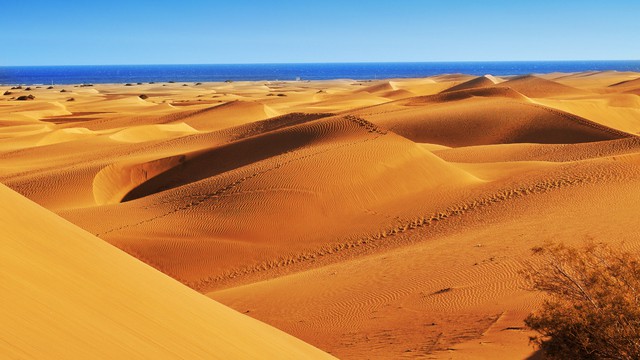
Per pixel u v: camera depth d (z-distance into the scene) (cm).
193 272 2212
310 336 1397
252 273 2222
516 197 2839
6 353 415
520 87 10731
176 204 2739
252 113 7419
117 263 762
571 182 2948
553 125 5778
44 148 5184
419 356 1133
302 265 2261
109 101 10075
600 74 17325
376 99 10031
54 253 652
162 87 16725
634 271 911
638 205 2369
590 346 881
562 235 1966
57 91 14438
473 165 3822
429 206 2852
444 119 6066
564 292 965
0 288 504
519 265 1666
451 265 1798
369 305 1566
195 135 5581
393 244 2400
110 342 527
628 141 4462
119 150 5116
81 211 2706
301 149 3444
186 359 579
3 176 4112
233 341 707
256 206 2630
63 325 509
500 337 1187
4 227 631
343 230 2592
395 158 3162
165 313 674
